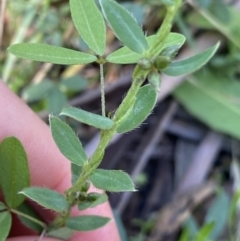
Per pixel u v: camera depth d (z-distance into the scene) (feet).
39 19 0.65
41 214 0.38
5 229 0.31
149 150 0.68
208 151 0.69
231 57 0.68
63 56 0.23
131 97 0.22
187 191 0.66
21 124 0.43
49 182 0.46
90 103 0.68
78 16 0.24
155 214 0.65
